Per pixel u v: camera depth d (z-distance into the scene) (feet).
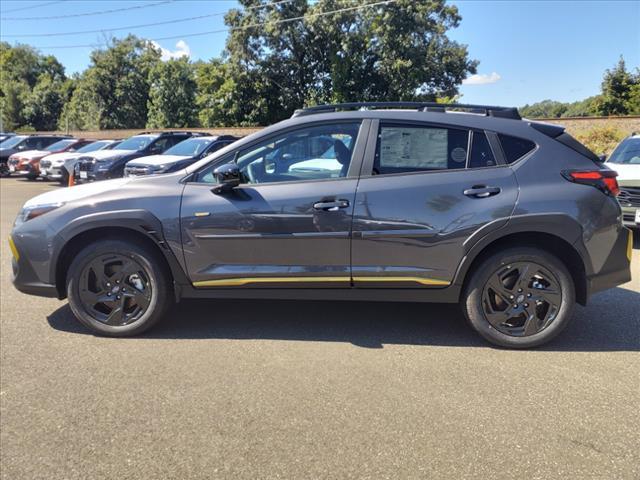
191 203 12.98
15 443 8.93
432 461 8.39
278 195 12.81
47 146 74.95
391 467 8.25
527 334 12.68
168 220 12.92
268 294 13.21
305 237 12.70
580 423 9.48
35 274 13.48
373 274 12.76
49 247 13.21
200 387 10.84
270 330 14.08
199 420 9.59
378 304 16.37
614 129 70.33
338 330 14.11
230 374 11.43
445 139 12.81
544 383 11.02
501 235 12.31
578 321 14.79
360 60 123.85
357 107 13.99
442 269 12.60
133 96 188.24
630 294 17.30
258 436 9.09
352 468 8.23
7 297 16.88
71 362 12.03
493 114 13.23
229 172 12.41
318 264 12.84
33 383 11.02
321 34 126.93
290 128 13.28
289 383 11.02
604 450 8.68
